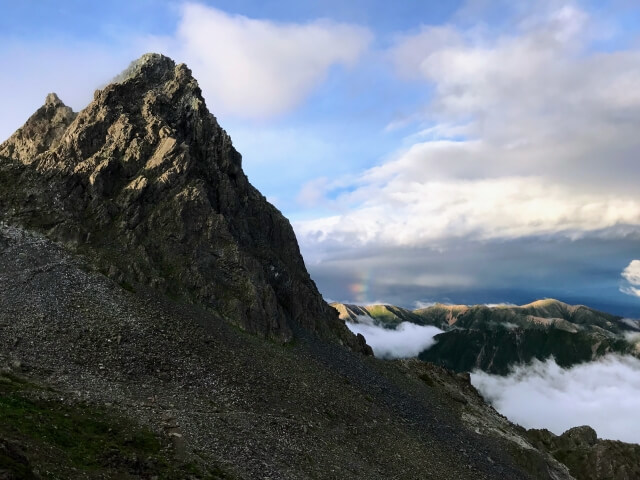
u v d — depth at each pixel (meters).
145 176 114.25
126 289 87.50
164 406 54.19
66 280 81.50
